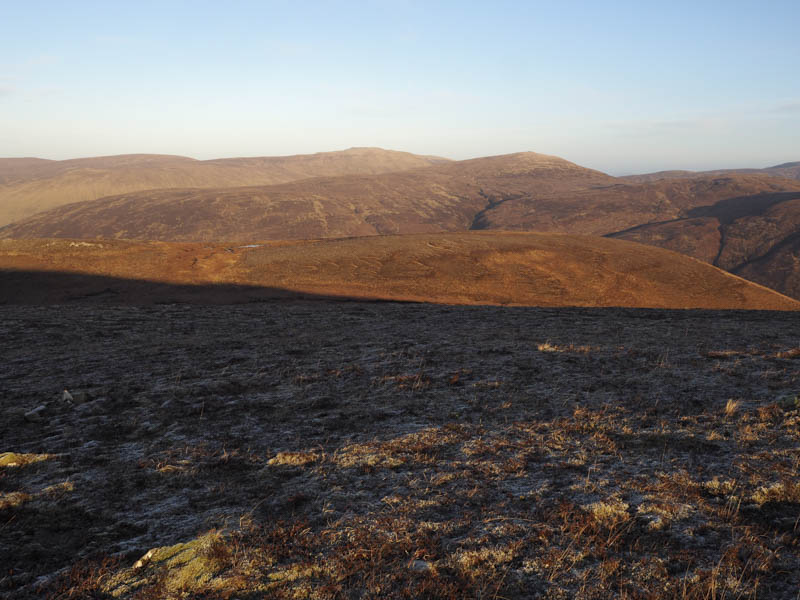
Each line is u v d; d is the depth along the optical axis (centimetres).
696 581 408
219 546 457
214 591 401
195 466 687
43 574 435
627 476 613
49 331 2188
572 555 447
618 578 416
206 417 938
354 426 864
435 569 426
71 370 1430
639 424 814
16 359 1619
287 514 538
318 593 397
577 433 783
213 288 5100
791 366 1205
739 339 1711
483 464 663
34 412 972
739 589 396
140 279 5250
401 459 687
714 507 528
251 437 818
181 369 1392
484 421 860
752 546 453
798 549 448
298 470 668
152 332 2195
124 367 1451
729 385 1049
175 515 545
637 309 3195
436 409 944
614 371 1208
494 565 434
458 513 531
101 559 453
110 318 2627
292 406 990
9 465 698
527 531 487
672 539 471
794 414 814
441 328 2169
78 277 5228
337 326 2327
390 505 552
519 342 1680
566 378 1148
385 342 1753
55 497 590
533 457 687
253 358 1519
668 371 1190
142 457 735
